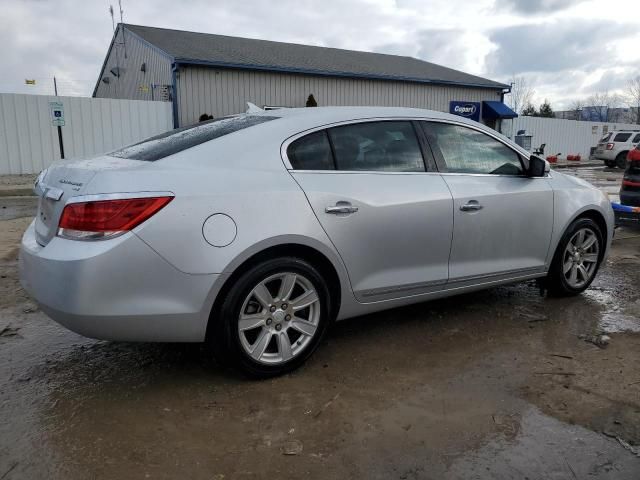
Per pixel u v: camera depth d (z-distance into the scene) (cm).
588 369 334
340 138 346
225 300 294
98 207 268
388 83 2366
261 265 301
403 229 353
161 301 277
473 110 2630
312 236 314
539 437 262
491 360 346
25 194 1235
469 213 384
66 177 299
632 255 638
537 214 423
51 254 275
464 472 236
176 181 285
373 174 349
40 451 248
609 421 276
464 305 451
